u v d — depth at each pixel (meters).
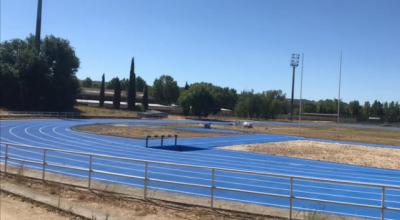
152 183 18.56
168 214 13.45
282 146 42.09
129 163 24.17
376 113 165.38
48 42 97.81
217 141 44.34
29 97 88.75
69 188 16.48
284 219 13.18
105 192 15.95
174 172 21.73
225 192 17.38
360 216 13.95
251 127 75.12
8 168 20.27
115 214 13.16
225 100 159.38
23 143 35.00
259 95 130.88
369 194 18.75
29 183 17.22
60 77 95.06
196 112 110.38
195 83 117.38
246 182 19.92
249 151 35.78
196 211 13.84
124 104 137.12
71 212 13.07
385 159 34.66
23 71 87.75
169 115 110.25
